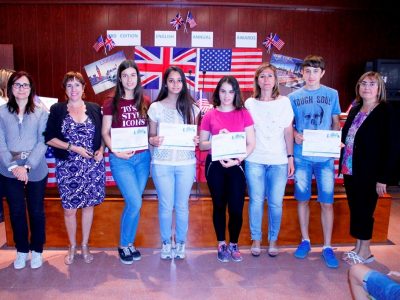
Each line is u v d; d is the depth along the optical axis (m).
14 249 3.16
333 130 2.90
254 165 2.84
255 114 2.82
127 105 2.70
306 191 2.98
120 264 2.89
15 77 2.54
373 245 3.33
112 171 2.76
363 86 2.78
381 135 2.74
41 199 2.75
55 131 2.62
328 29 5.84
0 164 2.64
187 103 2.71
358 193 2.86
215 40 5.73
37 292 2.47
